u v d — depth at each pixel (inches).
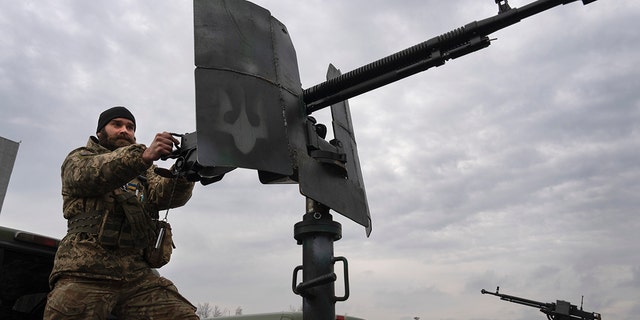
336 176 107.9
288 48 111.8
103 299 101.3
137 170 97.0
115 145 119.1
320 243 98.0
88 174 99.2
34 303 127.4
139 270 110.0
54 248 120.4
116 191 109.0
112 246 104.7
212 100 88.7
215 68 91.8
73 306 97.0
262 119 94.9
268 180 100.7
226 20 98.3
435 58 104.5
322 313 93.3
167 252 116.5
